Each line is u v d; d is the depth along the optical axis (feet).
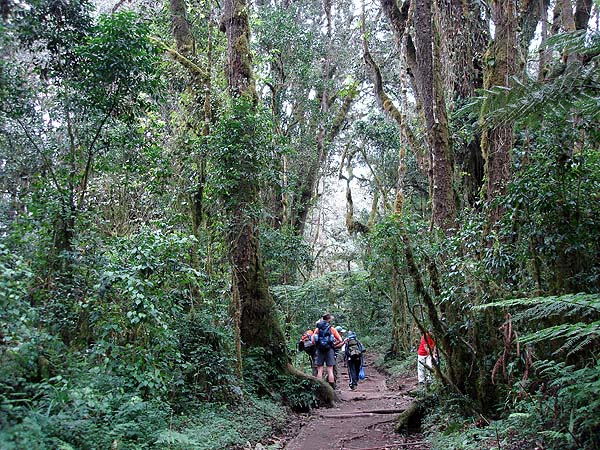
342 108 76.38
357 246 82.53
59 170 24.63
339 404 34.81
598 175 17.56
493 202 20.72
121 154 28.86
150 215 35.73
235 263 33.30
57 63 24.02
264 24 66.13
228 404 25.27
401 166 31.81
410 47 44.65
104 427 14.80
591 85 16.28
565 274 17.16
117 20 22.79
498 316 19.85
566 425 13.56
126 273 19.16
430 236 24.79
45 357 17.25
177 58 36.58
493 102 17.51
